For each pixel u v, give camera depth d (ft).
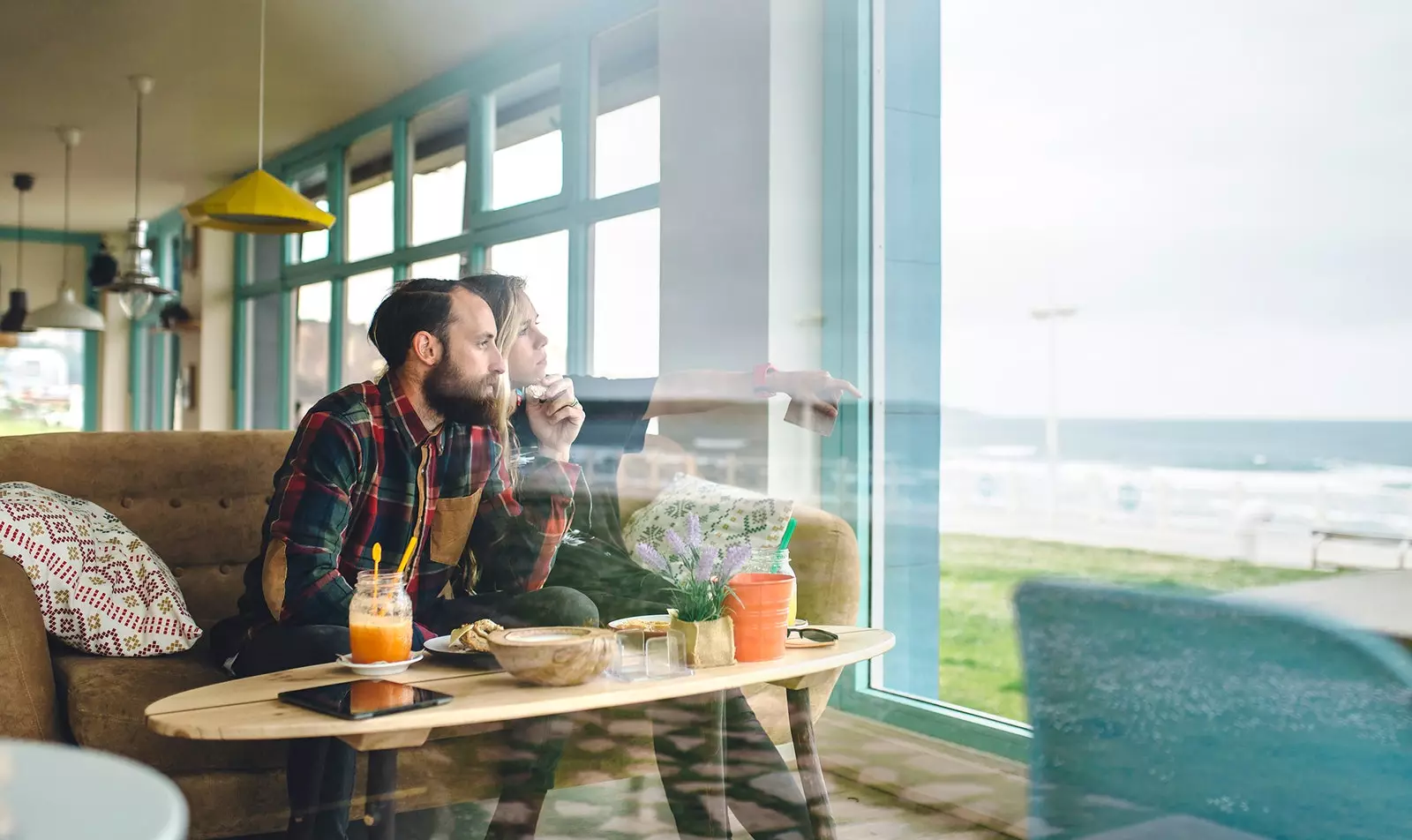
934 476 6.82
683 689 3.44
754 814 4.36
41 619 4.84
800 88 8.09
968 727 5.21
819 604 5.43
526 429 5.15
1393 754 2.39
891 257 7.44
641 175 9.43
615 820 4.08
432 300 4.70
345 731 2.96
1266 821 2.48
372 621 3.58
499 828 4.03
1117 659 2.65
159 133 18.40
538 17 11.20
